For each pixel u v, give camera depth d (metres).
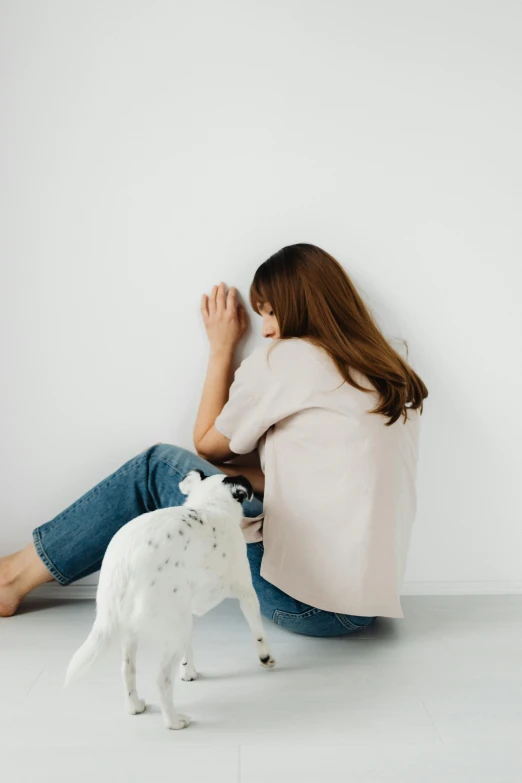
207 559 1.32
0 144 1.87
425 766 1.15
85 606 1.87
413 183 1.90
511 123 1.90
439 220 1.91
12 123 1.87
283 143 1.89
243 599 1.44
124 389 1.94
